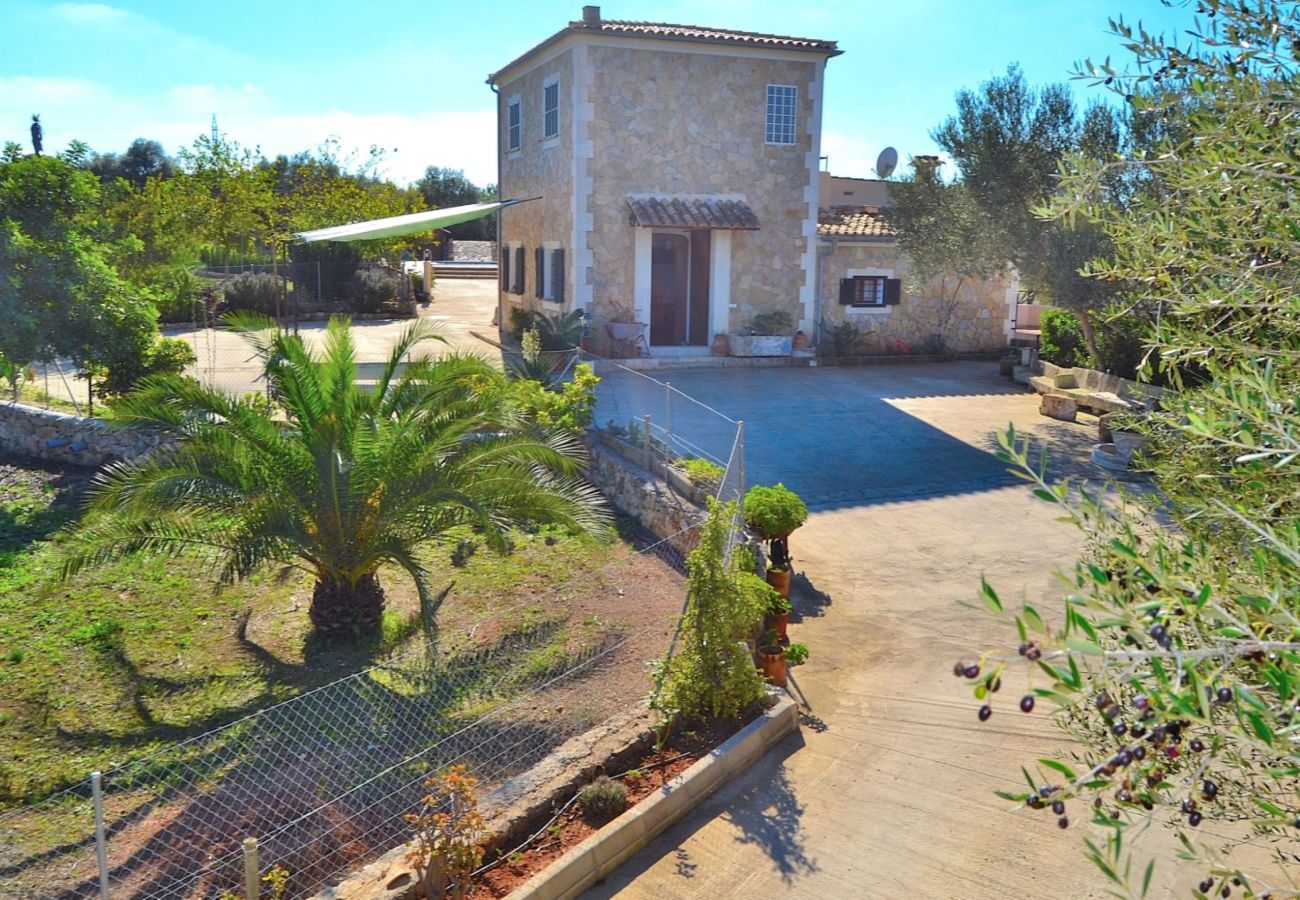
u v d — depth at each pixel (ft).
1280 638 9.05
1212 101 12.62
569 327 71.15
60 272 50.47
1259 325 12.34
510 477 32.01
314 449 29.76
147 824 22.41
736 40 73.56
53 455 55.01
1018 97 63.36
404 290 110.93
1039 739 26.32
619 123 73.15
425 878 19.47
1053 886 20.35
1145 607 8.14
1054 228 58.95
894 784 24.62
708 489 40.57
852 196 94.89
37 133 109.19
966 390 71.10
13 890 20.13
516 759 25.26
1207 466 12.62
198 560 38.73
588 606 34.86
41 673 29.55
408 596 35.78
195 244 83.30
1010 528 42.98
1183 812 8.96
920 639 32.81
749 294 78.18
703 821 23.49
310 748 25.57
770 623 31.17
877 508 45.44
